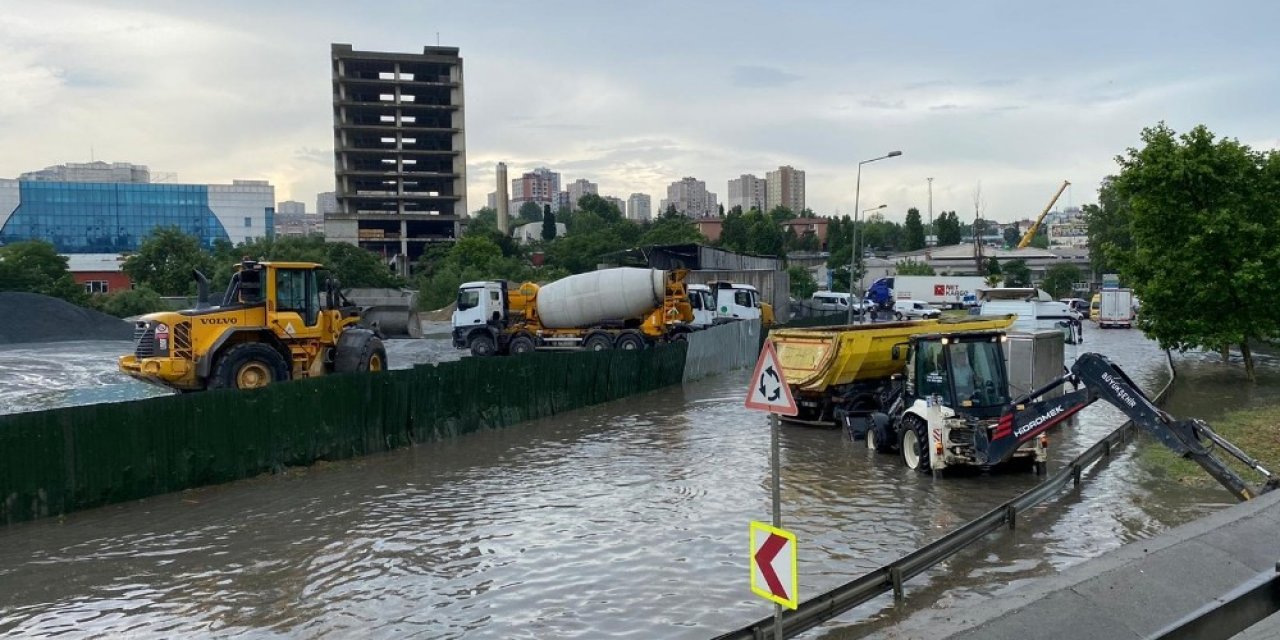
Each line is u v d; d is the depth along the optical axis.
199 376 19.73
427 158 104.69
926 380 16.31
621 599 9.86
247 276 21.05
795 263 115.12
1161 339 28.56
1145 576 8.55
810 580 10.38
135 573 10.96
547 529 12.73
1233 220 26.20
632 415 23.89
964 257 110.38
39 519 13.30
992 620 7.55
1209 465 12.45
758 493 14.77
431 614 9.52
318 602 9.93
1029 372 21.25
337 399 17.66
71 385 28.00
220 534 12.63
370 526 12.99
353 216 99.69
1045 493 13.54
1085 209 100.50
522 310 36.47
